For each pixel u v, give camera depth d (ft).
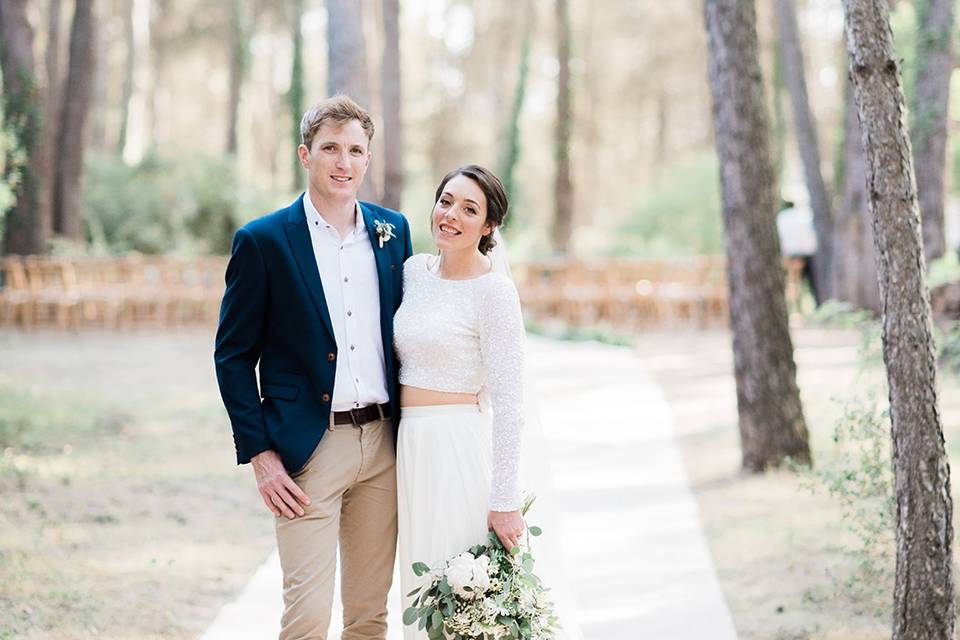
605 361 39.37
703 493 18.93
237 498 18.67
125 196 63.52
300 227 9.46
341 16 31.04
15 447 22.35
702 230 70.13
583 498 18.76
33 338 45.03
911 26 44.37
